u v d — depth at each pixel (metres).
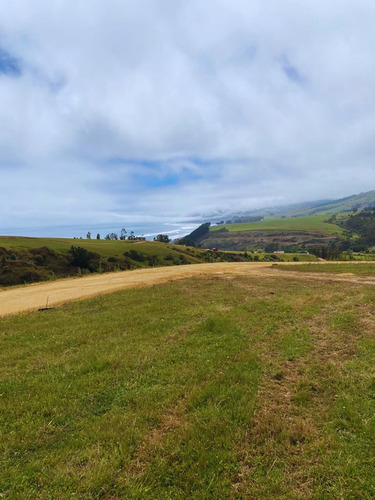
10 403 4.54
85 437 3.70
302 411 4.16
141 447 3.50
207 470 3.14
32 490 2.93
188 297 12.64
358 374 5.09
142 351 6.63
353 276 17.03
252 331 7.80
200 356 6.21
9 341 7.94
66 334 8.28
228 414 4.09
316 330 7.66
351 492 2.84
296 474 3.09
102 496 2.89
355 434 3.61
